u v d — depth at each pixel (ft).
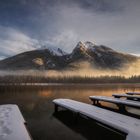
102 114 13.69
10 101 31.73
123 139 12.13
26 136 8.54
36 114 20.25
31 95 43.16
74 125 15.71
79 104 19.30
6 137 8.38
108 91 57.82
